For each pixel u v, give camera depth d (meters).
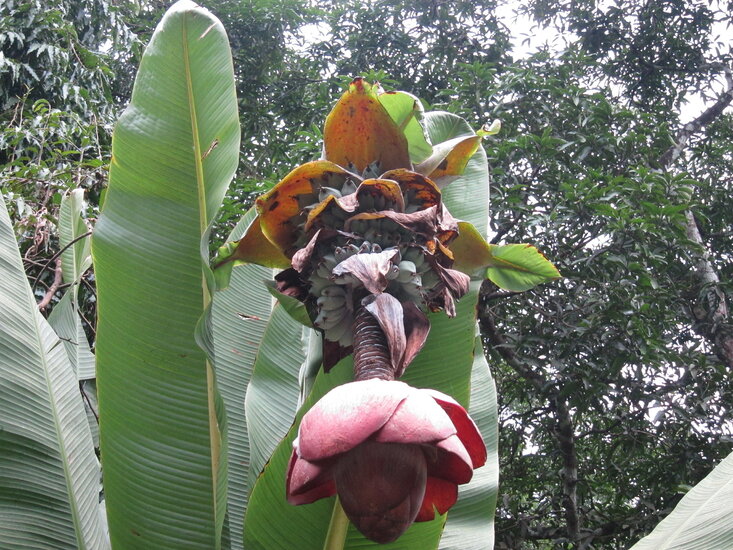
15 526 2.09
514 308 8.18
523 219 7.91
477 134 1.71
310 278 1.47
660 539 2.33
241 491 2.44
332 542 1.96
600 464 8.61
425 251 1.43
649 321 7.21
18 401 2.24
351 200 1.44
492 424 2.52
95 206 5.83
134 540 2.05
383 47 11.27
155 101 2.08
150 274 2.06
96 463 2.43
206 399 2.07
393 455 1.12
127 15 11.30
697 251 7.24
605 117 8.77
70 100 7.50
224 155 2.08
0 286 2.38
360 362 1.27
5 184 5.07
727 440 6.94
